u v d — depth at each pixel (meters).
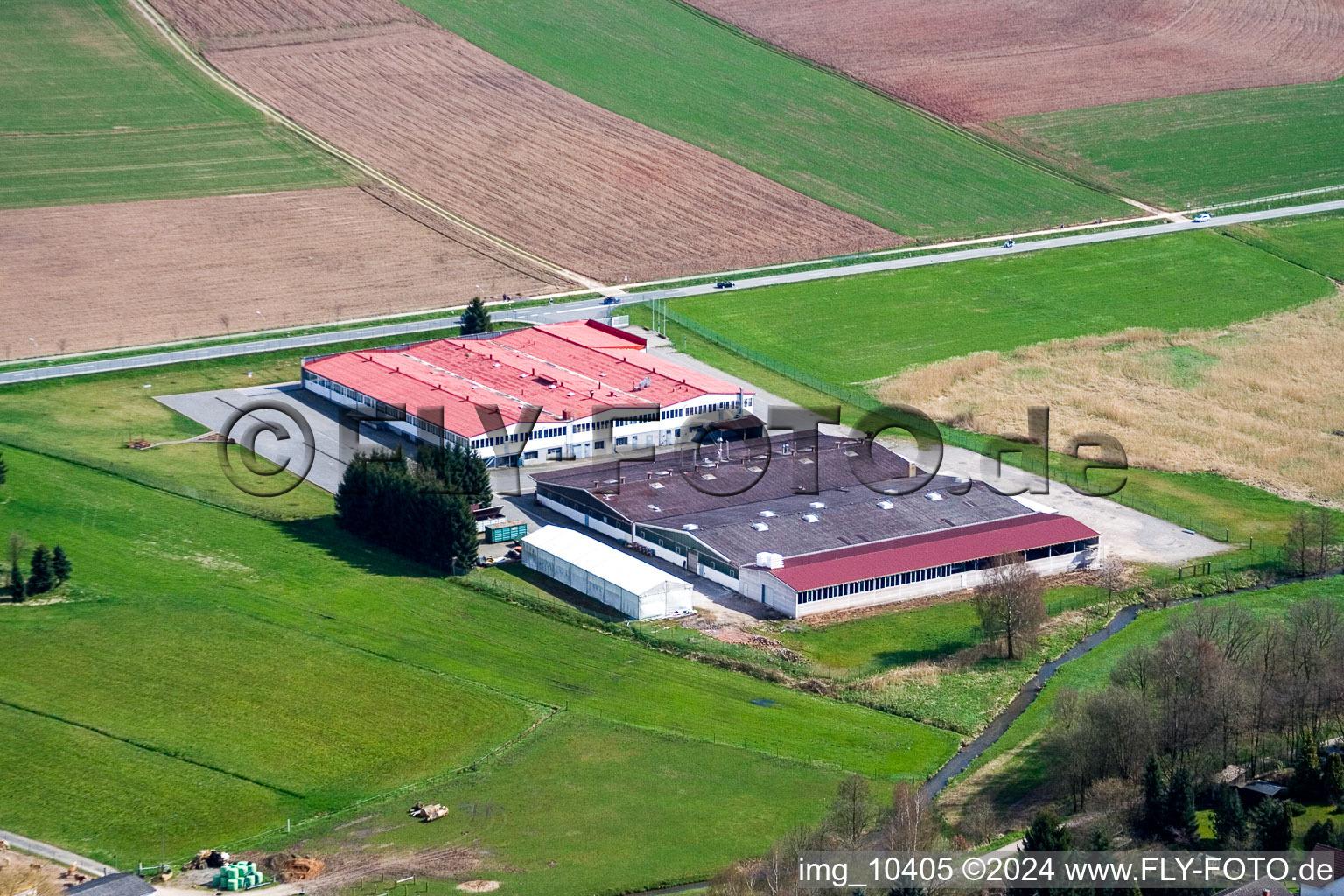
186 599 161.88
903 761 138.12
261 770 134.12
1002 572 160.75
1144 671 138.00
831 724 144.62
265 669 149.62
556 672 152.62
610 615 164.25
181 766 134.12
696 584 172.62
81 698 143.25
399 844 123.38
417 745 138.88
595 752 138.12
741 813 128.62
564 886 117.31
